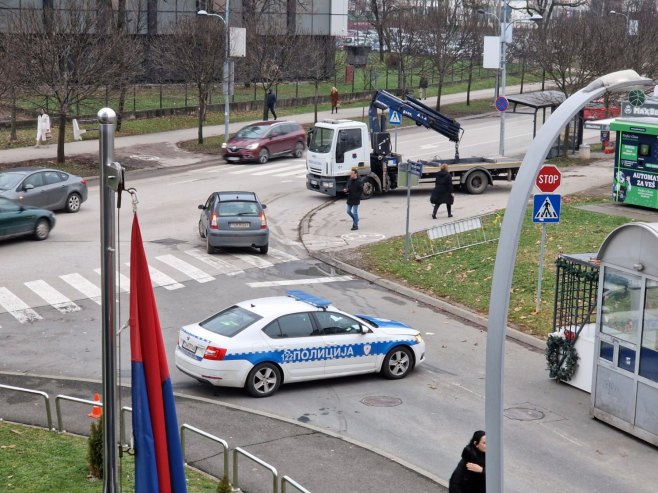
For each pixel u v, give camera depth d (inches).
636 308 627.8
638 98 606.2
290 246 1219.9
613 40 2017.7
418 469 570.6
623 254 634.2
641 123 1274.6
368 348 731.4
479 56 3026.6
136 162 1863.9
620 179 1315.2
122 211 1401.3
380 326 754.2
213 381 682.2
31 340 827.4
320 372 716.7
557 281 763.4
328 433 627.2
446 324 909.2
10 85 1745.8
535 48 2787.9
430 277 1051.3
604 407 661.9
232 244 1143.0
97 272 1050.1
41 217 1192.2
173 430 401.7
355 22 4714.6
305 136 2041.1
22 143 1951.3
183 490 404.5
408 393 715.4
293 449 597.9
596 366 666.8
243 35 2028.8
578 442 629.9
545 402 706.2
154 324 394.9
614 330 649.0
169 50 2284.7
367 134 1518.2
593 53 1907.0
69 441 585.3
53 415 642.2
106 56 1768.0
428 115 1556.3
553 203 882.1
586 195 1427.2
